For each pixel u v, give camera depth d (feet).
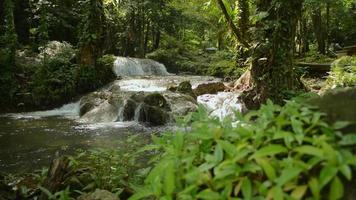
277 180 3.93
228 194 4.28
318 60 55.88
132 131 28.09
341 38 78.84
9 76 38.42
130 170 10.77
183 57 65.51
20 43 52.70
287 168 3.91
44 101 39.09
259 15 23.67
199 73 57.52
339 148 4.01
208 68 56.13
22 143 24.85
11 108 37.50
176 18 74.13
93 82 43.52
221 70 53.16
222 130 5.02
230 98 30.60
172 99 32.60
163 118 30.19
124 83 43.60
